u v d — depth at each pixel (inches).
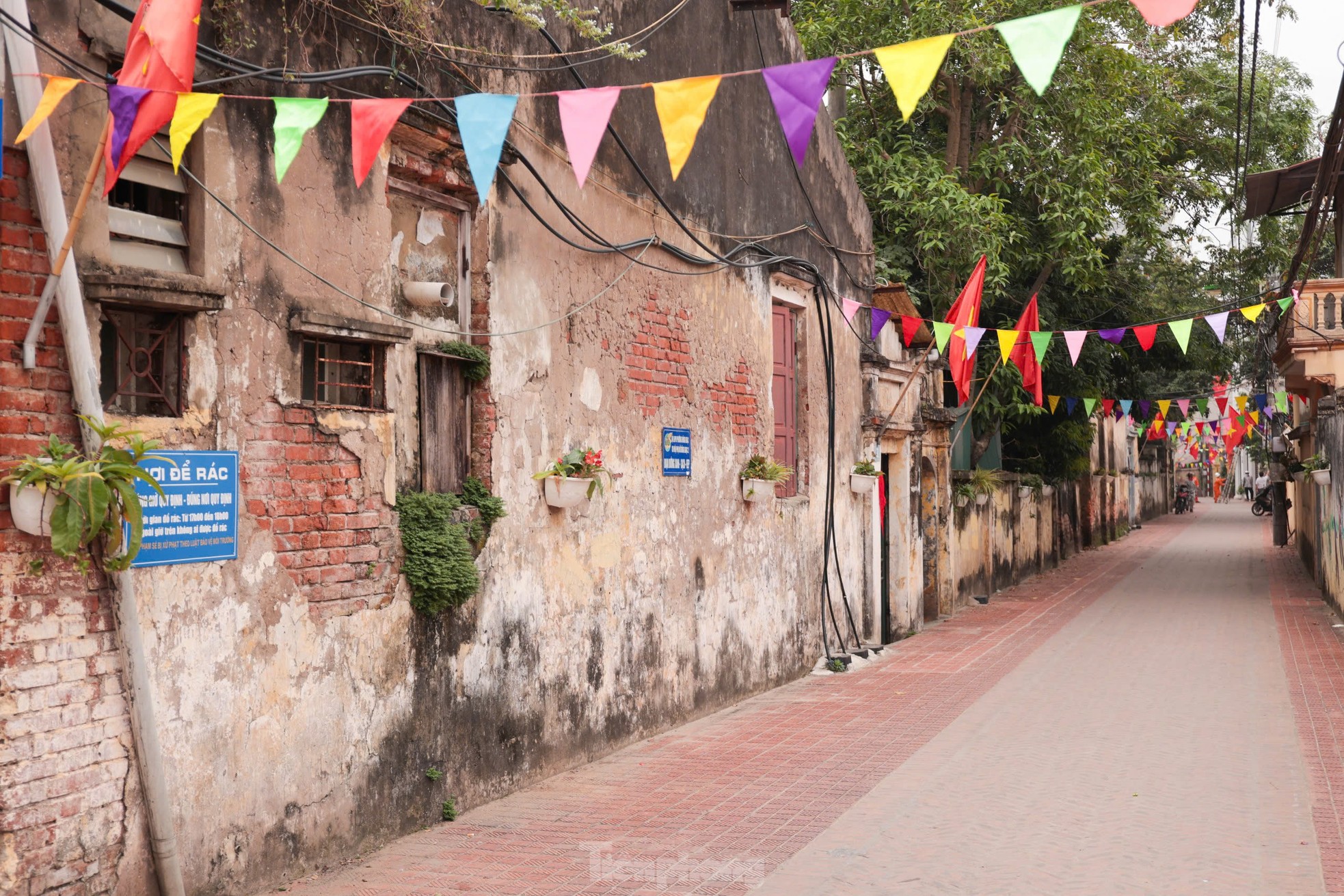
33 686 178.7
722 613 424.5
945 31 649.6
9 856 173.9
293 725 229.8
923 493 721.0
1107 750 344.8
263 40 222.5
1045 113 695.7
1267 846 250.8
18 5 176.6
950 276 695.1
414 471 267.1
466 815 278.8
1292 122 864.3
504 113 179.2
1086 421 1011.9
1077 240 692.1
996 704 425.7
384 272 256.2
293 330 230.2
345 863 241.8
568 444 325.7
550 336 317.1
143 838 195.9
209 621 210.8
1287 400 996.6
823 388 530.0
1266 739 355.6
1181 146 861.8
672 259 388.5
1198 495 3267.7
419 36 256.8
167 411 208.1
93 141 192.1
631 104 362.3
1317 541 833.5
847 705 429.1
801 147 174.1
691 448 401.1
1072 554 1227.2
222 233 214.1
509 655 298.8
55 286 181.3
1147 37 796.6
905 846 254.7
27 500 174.2
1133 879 230.7
